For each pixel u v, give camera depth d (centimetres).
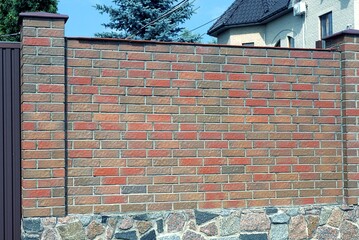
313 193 602
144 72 557
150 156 555
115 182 545
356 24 1465
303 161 600
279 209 589
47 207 521
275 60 596
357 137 611
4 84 546
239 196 579
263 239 581
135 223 546
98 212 539
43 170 521
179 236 557
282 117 596
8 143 543
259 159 587
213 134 573
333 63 616
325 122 610
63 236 525
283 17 1948
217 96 576
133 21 1870
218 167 574
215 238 568
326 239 599
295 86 601
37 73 522
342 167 613
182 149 564
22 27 526
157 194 555
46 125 523
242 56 586
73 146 535
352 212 607
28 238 515
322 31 1680
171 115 562
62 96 527
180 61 567
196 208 565
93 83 543
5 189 540
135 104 553
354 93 612
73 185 534
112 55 548
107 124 545
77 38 539
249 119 585
